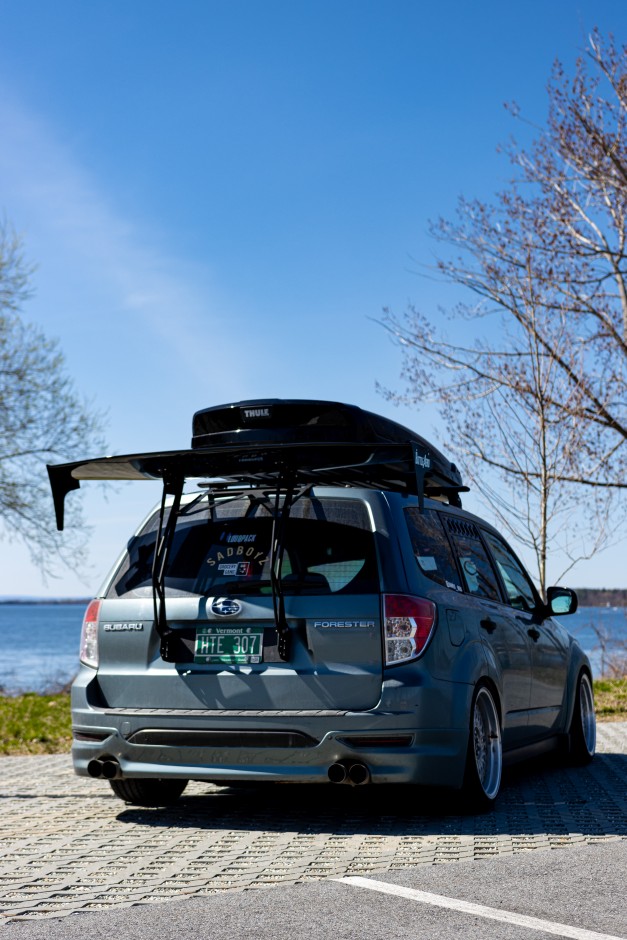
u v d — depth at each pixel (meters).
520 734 7.12
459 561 6.69
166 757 5.80
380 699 5.54
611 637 18.83
